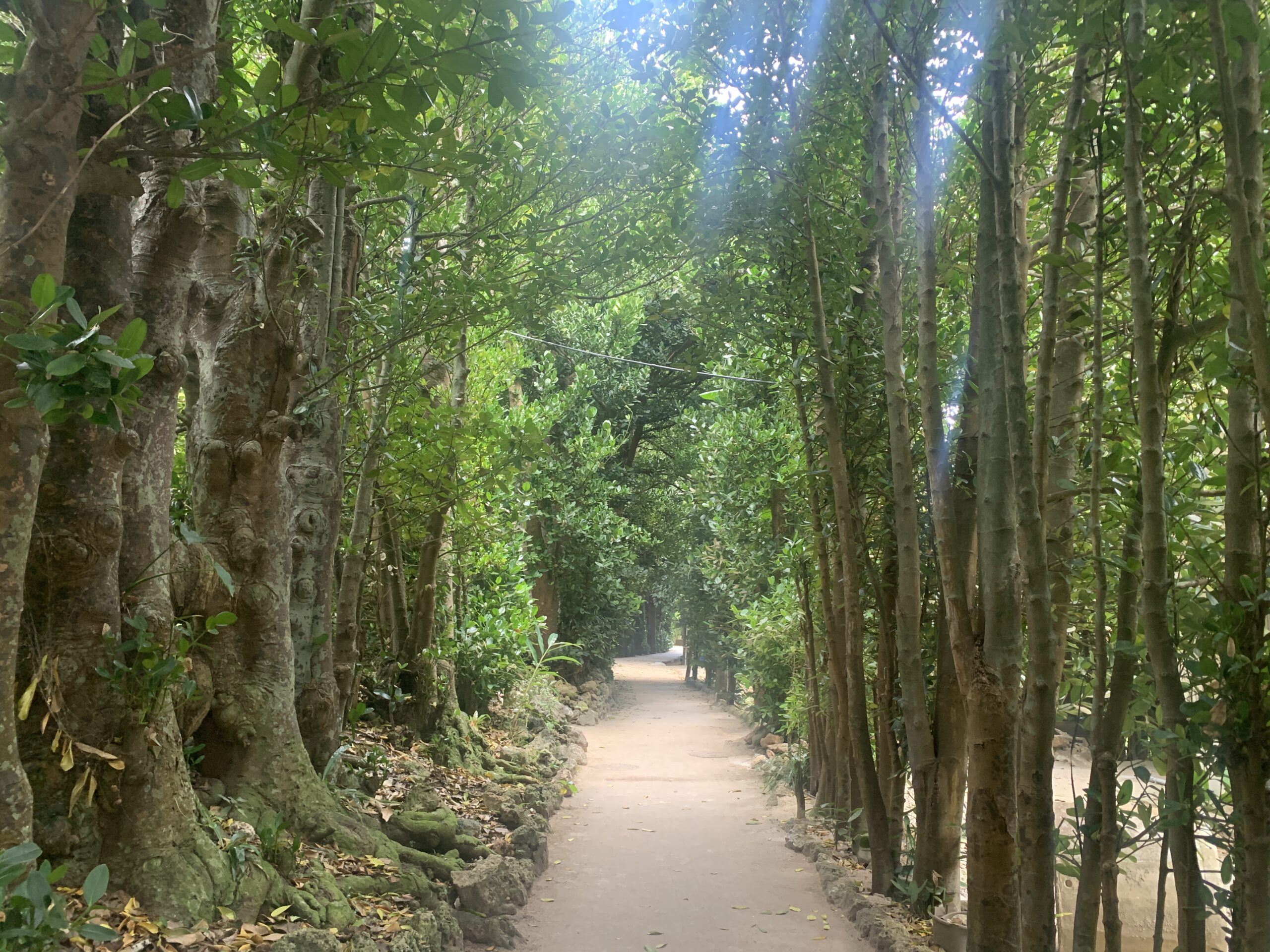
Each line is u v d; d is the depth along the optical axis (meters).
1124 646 2.63
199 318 4.59
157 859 3.28
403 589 8.29
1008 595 3.50
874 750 7.28
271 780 4.38
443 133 2.86
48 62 2.14
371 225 7.14
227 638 4.42
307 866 4.01
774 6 4.67
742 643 12.17
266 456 4.47
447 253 6.71
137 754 3.28
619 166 5.54
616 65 5.70
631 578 20.20
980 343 3.55
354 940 3.58
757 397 10.89
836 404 5.51
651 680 25.09
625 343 17.47
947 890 4.73
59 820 3.12
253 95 2.48
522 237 5.67
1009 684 3.54
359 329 6.01
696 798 8.50
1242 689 2.19
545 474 15.75
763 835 6.98
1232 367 2.31
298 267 4.66
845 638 6.61
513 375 12.20
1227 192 2.14
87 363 1.77
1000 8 3.07
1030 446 2.99
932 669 5.54
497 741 9.45
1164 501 2.66
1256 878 2.18
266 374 4.52
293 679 4.75
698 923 4.89
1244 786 2.21
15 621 2.12
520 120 6.03
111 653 3.25
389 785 6.04
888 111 4.74
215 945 3.13
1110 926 2.70
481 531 9.02
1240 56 2.30
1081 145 2.93
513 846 5.66
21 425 2.04
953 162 4.72
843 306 5.64
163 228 3.64
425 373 6.34
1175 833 2.45
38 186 2.10
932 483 3.81
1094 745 2.78
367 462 6.40
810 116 5.00
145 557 3.56
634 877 5.79
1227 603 2.19
